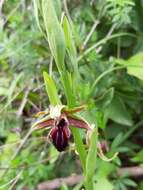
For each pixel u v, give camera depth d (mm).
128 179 127
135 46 141
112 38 140
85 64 130
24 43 138
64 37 84
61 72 86
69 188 140
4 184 124
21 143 134
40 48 140
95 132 87
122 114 131
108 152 125
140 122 135
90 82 129
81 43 129
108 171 126
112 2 122
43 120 89
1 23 140
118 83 133
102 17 137
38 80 138
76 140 92
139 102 137
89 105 119
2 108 140
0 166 140
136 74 123
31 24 140
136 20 137
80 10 139
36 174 136
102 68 129
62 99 132
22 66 140
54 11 83
